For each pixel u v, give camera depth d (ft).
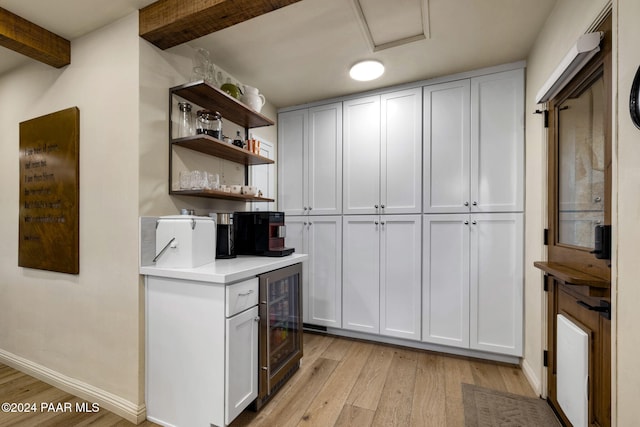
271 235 7.05
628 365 3.07
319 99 9.39
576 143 4.87
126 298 5.46
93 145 5.87
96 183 5.83
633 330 3.00
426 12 5.49
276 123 9.87
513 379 6.66
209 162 7.00
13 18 5.41
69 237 6.08
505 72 7.24
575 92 4.90
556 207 5.53
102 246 5.74
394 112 8.43
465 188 7.57
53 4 5.17
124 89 5.49
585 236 4.55
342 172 9.04
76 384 6.07
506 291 7.15
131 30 5.44
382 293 8.47
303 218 9.52
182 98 6.21
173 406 5.13
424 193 8.02
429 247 7.95
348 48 6.72
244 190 6.91
